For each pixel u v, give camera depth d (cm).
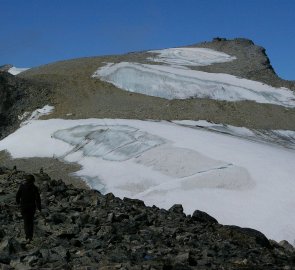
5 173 2786
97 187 5100
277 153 5709
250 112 9019
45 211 1850
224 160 5262
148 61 11938
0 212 1773
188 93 9531
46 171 5850
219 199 4475
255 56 12725
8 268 1087
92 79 10462
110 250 1361
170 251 1387
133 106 8850
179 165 5281
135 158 5688
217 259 1337
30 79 10156
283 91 10369
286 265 1315
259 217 4084
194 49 13650
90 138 6719
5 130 8125
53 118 8212
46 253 1220
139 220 1852
